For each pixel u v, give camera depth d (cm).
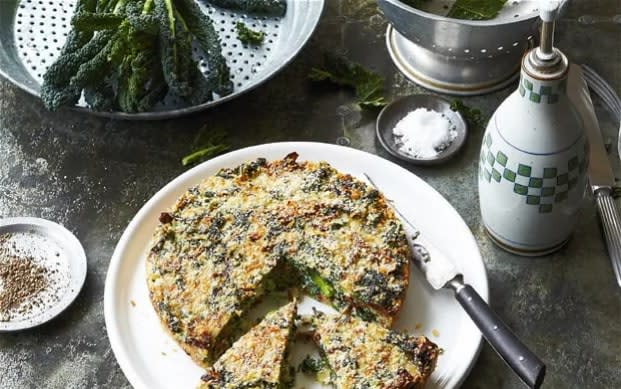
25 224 136
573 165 115
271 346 114
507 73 150
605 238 130
